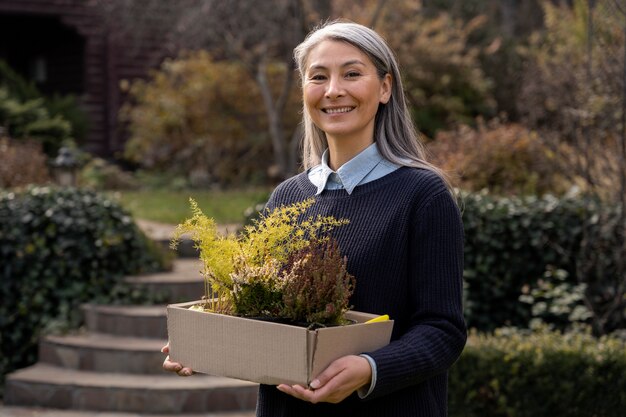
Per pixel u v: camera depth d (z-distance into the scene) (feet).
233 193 42.29
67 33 53.36
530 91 26.91
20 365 22.68
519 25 69.26
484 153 27.76
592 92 20.35
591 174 21.63
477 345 16.29
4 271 22.75
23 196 23.31
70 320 22.49
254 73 43.14
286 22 42.06
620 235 19.71
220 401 19.12
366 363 6.83
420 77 46.91
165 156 46.52
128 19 46.50
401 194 7.68
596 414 15.66
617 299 19.25
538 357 15.72
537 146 26.50
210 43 45.60
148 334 21.49
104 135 52.13
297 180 8.52
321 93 7.91
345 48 7.86
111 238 23.09
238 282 7.30
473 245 21.44
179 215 33.06
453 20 57.52
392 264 7.55
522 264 21.33
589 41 19.39
